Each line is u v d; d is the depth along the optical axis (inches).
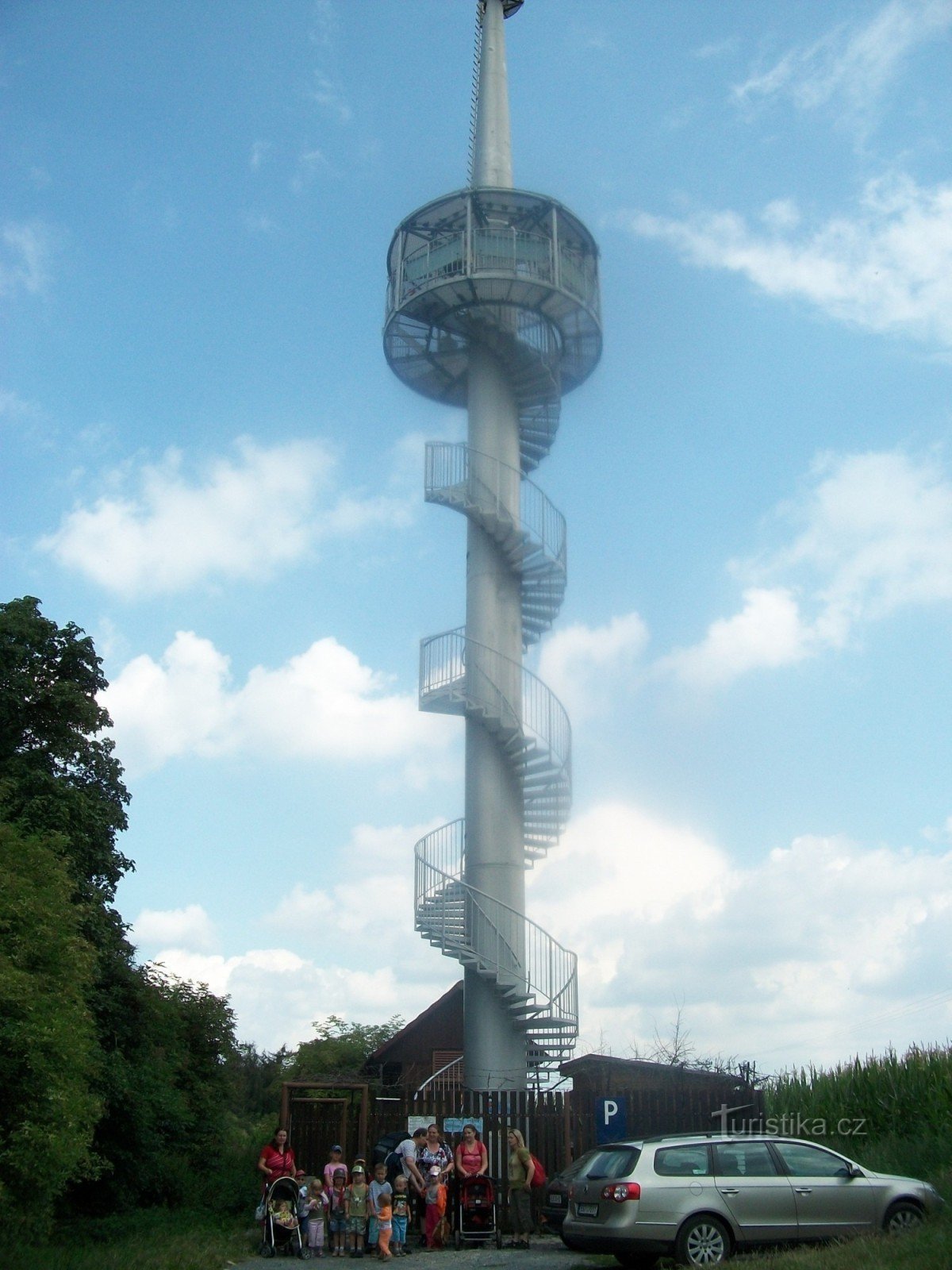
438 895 886.4
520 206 1000.2
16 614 903.1
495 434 987.9
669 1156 503.8
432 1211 646.5
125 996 923.4
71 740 898.1
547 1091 748.6
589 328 1016.9
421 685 937.5
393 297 1016.9
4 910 586.2
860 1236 471.8
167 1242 643.5
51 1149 540.1
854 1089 854.5
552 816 924.0
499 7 1149.7
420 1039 1496.1
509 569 978.7
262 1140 1240.2
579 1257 585.9
